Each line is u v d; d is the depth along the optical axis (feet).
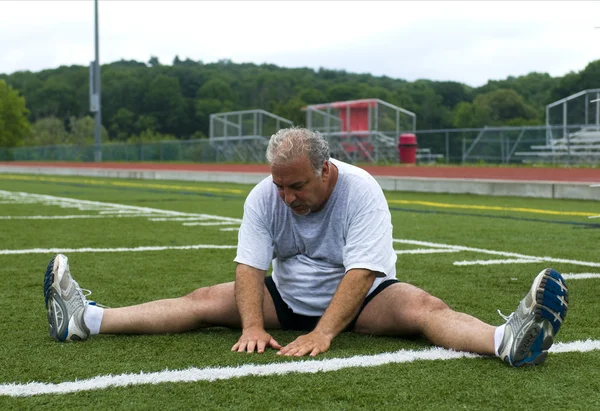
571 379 9.15
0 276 17.94
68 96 359.05
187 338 11.29
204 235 27.76
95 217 36.14
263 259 11.21
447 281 17.16
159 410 8.06
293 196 10.36
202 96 309.42
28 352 10.61
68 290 11.12
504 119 200.85
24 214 38.06
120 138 302.04
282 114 231.91
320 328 10.55
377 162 81.51
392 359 9.99
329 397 8.46
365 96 236.63
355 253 10.75
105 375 9.40
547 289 9.11
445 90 223.71
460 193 56.18
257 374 9.36
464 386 8.86
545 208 41.01
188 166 107.45
